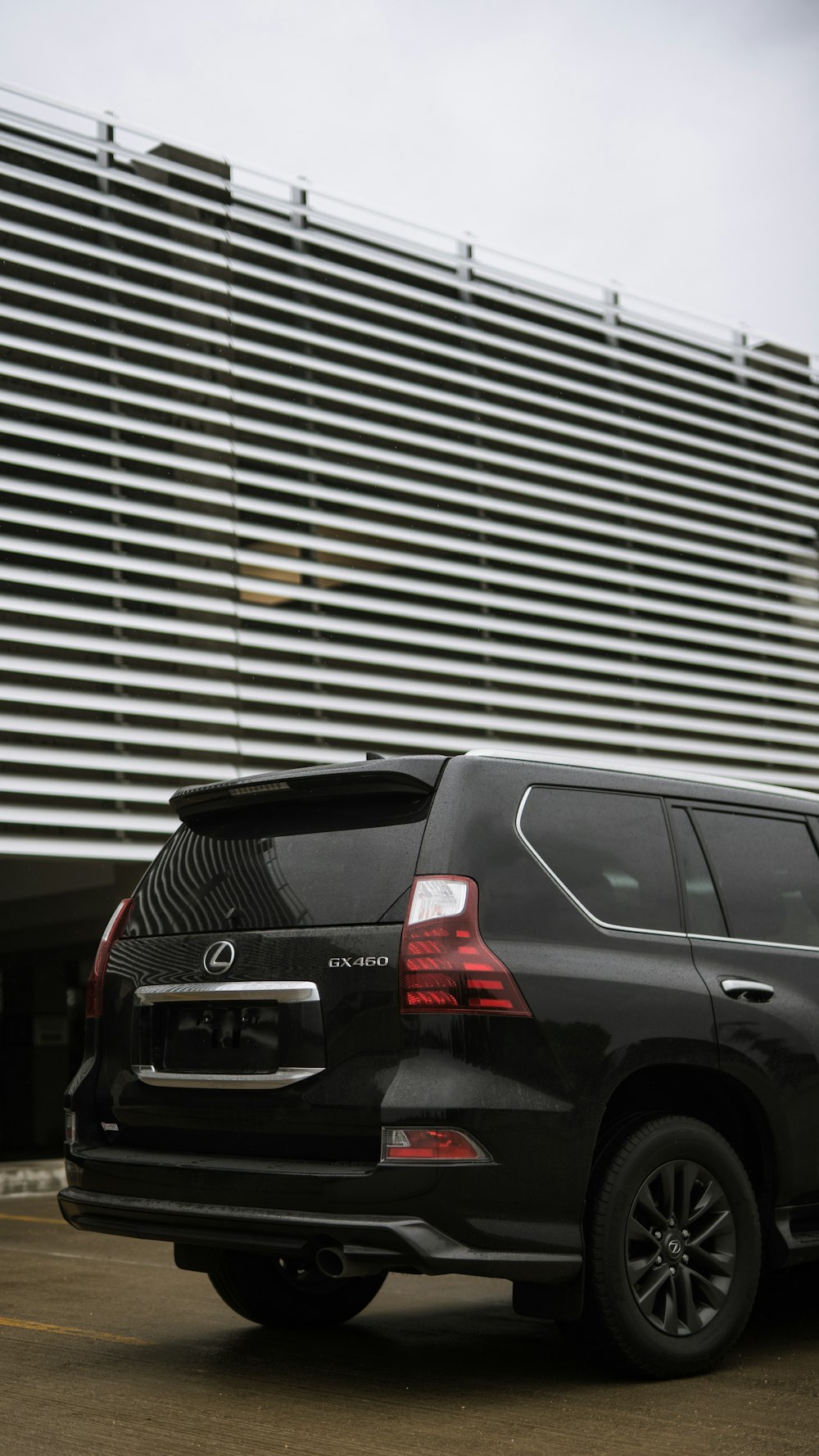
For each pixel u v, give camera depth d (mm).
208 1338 4781
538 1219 3875
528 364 12945
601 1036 4051
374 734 11398
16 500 9844
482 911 3967
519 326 12906
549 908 4129
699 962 4418
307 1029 3965
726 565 14070
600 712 12773
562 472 12828
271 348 11281
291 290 11555
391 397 11938
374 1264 3740
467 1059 3809
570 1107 3945
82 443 10109
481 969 3869
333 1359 4441
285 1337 4785
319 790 4215
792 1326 4988
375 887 4012
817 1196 4543
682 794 4699
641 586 13211
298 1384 4098
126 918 4602
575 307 13453
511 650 12227
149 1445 3463
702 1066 4285
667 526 13516
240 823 4445
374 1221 3713
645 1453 3383
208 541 10656
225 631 10617
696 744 13453
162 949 4402
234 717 10648
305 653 11000
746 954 4562
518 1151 3840
